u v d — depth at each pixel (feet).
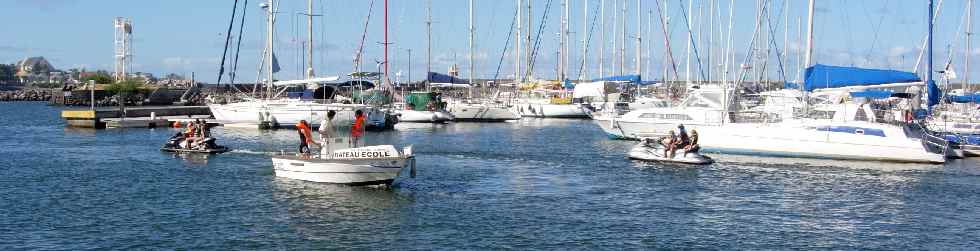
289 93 201.46
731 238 71.61
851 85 126.93
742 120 149.69
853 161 124.88
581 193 93.86
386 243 68.74
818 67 129.70
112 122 206.08
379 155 92.89
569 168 117.50
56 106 425.69
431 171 112.16
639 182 102.89
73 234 71.05
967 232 74.95
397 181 100.83
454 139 170.91
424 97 237.66
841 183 102.58
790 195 93.35
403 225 75.31
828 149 126.11
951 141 135.44
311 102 192.13
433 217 78.79
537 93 270.46
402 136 179.83
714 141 135.13
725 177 107.45
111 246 67.10
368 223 76.02
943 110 161.68
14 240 68.80
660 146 126.93
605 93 251.80
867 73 126.21
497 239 70.38
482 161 126.11
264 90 209.87
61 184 98.17
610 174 110.52
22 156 130.41
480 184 100.07
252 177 103.30
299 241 69.15
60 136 176.35
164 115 256.73
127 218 77.66
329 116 95.81
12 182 99.66
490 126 219.61
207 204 84.53
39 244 67.56
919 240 71.77
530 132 194.70
